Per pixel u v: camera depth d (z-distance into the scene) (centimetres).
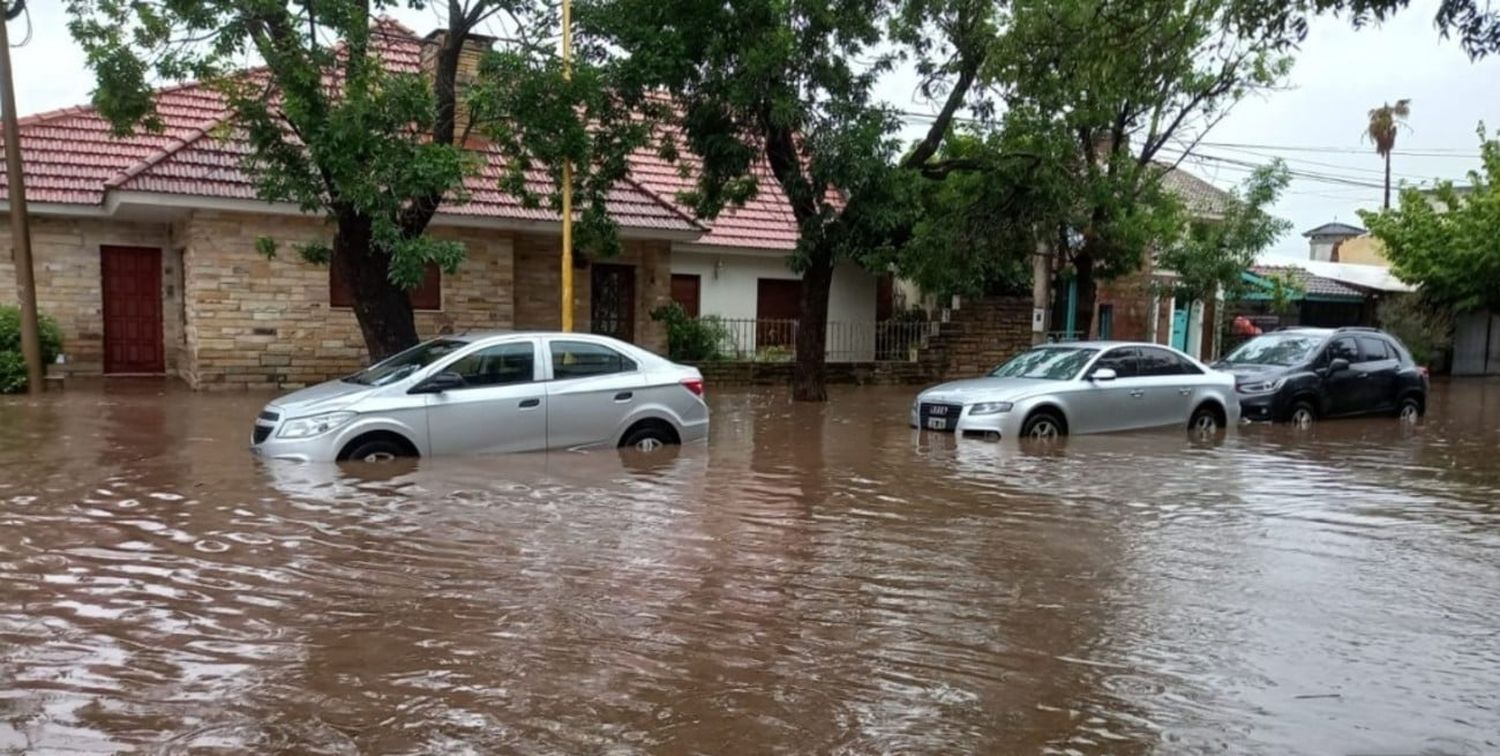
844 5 1503
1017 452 1157
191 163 1579
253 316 1634
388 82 1167
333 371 1695
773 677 464
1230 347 2808
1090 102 1669
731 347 2183
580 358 1055
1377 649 515
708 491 884
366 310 1306
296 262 1658
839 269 2398
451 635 509
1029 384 1299
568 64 1271
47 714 408
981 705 436
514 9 1325
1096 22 919
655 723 412
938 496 896
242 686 440
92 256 1748
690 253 2230
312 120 1150
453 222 1716
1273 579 643
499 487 859
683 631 524
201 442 1051
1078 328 1983
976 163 1706
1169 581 634
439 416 957
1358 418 1661
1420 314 2894
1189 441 1297
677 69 1401
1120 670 480
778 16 1430
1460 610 584
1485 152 2855
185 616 527
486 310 1803
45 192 1625
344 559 638
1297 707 439
